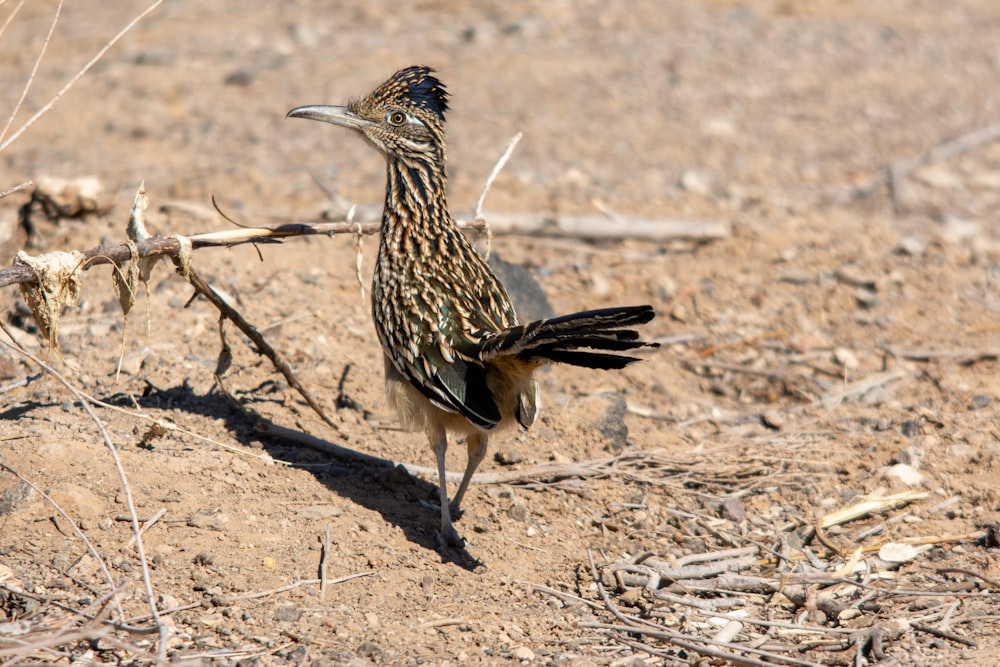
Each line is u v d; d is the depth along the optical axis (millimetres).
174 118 25000
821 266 19438
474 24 32938
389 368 11875
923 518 12531
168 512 10633
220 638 9281
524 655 9594
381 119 12133
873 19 35844
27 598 9234
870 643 9984
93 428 11641
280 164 22516
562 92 27688
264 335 14555
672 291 18312
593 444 13930
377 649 9344
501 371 10930
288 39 31000
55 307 10086
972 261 19859
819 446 14203
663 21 34156
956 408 15078
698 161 24250
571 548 11836
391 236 12094
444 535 11312
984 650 9711
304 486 11789
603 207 21094
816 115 27359
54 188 16422
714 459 13789
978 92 29531
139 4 34031
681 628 10406
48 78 26844
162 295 14961
